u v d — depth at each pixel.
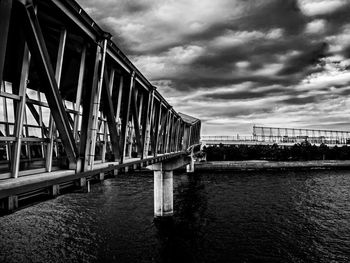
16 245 22.09
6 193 5.21
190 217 29.97
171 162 30.84
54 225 27.31
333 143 123.88
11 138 5.55
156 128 20.77
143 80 15.26
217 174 70.88
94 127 8.85
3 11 4.64
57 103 6.39
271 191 45.16
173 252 20.44
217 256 19.70
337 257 19.53
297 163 81.44
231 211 32.34
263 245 21.77
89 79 8.61
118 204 35.69
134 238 23.41
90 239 23.31
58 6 6.62
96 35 8.85
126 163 12.86
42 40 5.79
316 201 37.19
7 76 9.84
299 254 20.02
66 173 7.38
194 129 76.62
